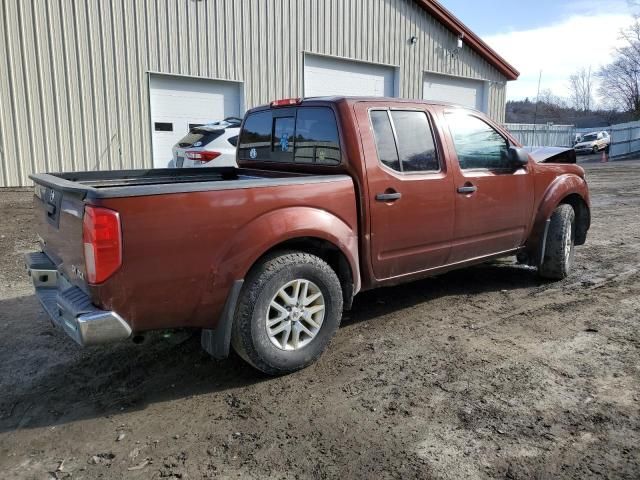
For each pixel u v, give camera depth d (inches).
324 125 162.9
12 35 451.2
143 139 528.4
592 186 620.4
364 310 193.5
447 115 181.9
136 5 506.3
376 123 162.2
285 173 179.3
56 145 482.6
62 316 125.1
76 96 486.6
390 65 719.7
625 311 186.4
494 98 871.7
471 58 821.2
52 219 139.6
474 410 122.5
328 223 146.7
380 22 700.0
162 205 118.9
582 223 237.6
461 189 181.0
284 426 118.5
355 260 155.6
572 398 127.1
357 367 147.0
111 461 107.4
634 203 473.7
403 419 119.8
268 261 137.7
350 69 686.5
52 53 470.6
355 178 155.3
